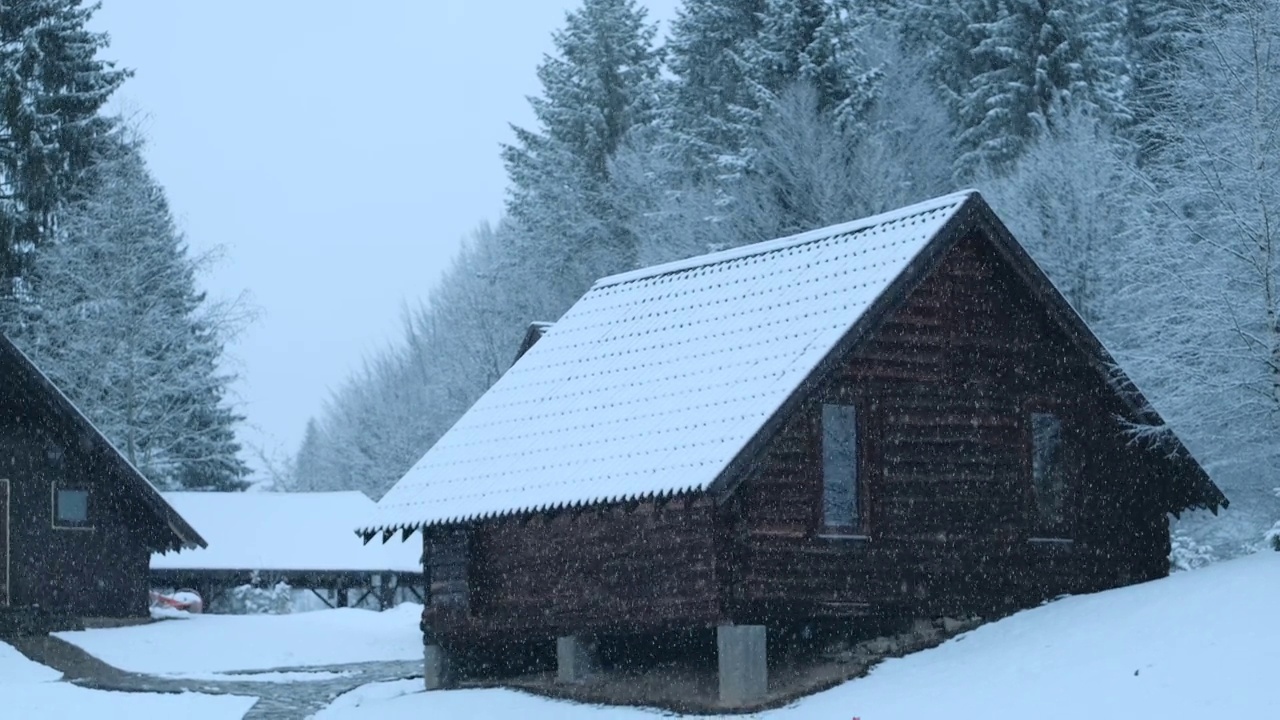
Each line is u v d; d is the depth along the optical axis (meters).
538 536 28.58
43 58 56.72
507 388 31.78
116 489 38.47
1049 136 46.62
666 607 25.86
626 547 26.75
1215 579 24.50
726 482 23.83
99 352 56.53
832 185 49.34
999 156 49.62
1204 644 21.34
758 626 24.86
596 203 62.75
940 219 26.83
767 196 50.47
